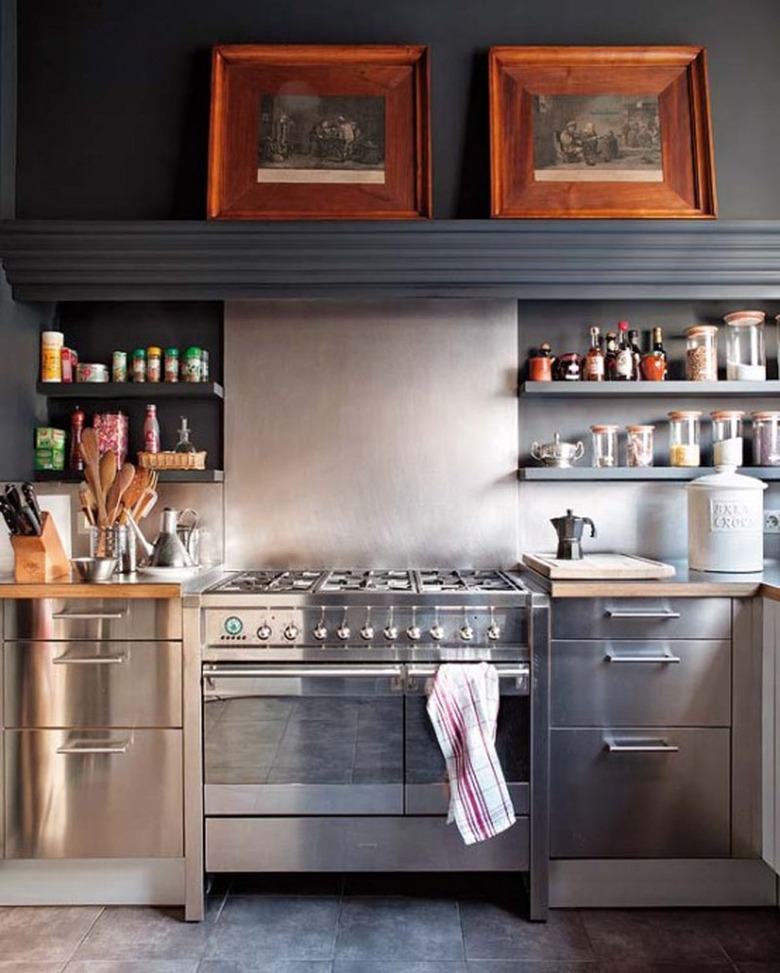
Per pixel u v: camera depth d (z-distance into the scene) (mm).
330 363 2574
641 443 2498
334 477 2564
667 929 1942
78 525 2543
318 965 1787
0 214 2385
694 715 2008
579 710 2004
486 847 1999
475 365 2576
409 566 2562
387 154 2453
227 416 2562
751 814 2008
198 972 1762
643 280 2328
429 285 2348
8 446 2256
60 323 2582
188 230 2250
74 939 1896
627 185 2438
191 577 2152
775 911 2027
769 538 2584
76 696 2004
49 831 2006
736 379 2467
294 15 2537
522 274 2316
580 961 1804
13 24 2484
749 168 2533
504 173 2439
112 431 2488
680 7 2553
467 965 1788
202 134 2523
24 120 2516
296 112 2463
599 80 2488
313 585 2146
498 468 2568
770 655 1956
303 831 2006
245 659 1986
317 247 2279
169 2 2545
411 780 1996
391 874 2219
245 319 2568
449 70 2529
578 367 2469
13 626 2006
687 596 2004
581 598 2002
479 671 1937
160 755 1998
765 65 2549
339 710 1995
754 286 2342
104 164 2514
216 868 2000
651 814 2006
